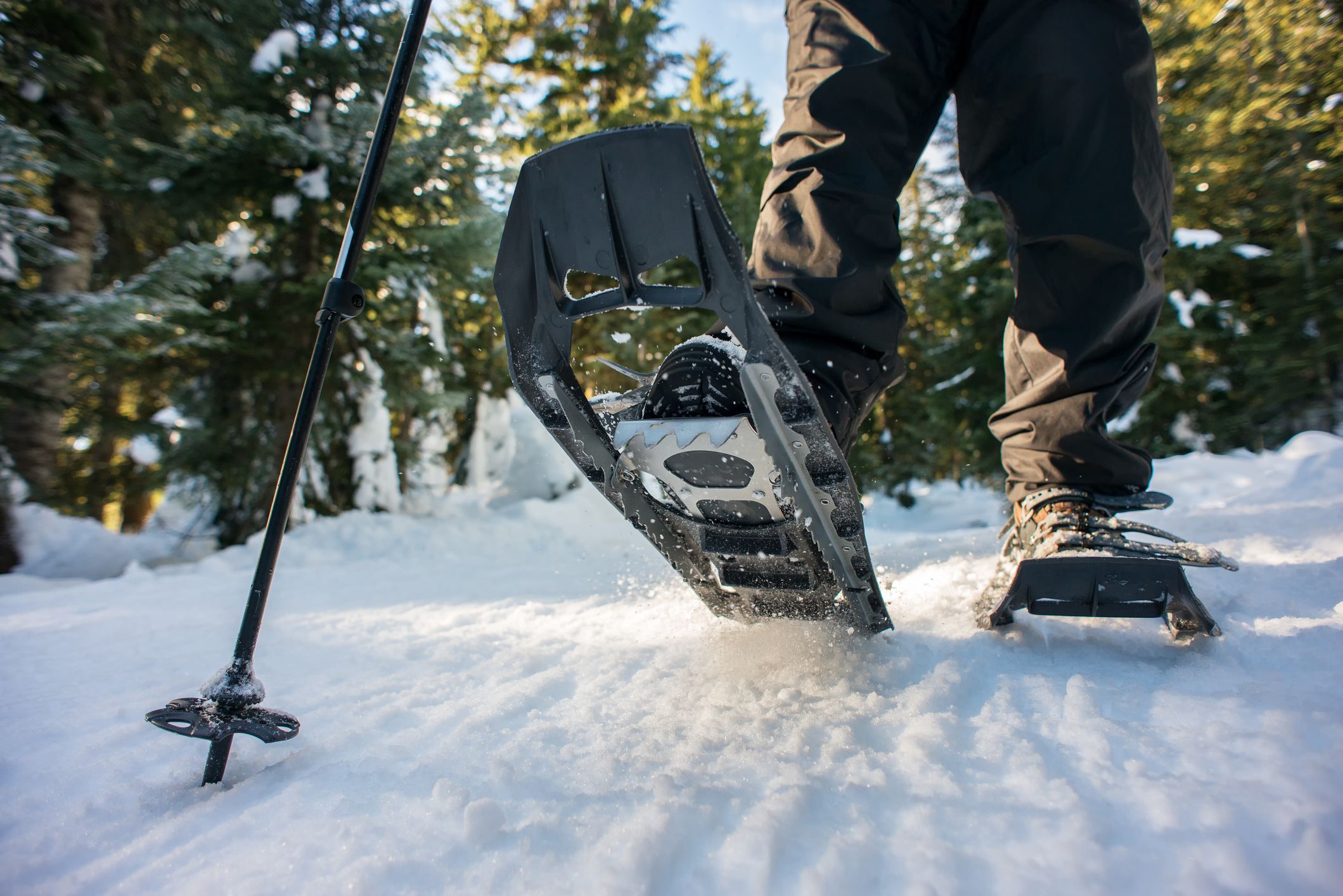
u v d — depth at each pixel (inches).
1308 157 368.2
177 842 26.5
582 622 67.0
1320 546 67.2
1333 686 32.2
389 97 37.8
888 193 43.3
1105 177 43.3
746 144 499.5
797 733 31.0
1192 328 363.3
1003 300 370.9
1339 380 362.0
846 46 43.1
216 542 254.1
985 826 22.7
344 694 45.5
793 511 37.7
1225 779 24.3
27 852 26.8
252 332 260.4
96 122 255.3
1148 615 40.4
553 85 556.1
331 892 22.0
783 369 32.5
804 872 21.0
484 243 273.3
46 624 90.1
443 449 338.6
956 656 40.9
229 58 260.5
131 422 244.5
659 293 34.2
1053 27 42.9
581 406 37.5
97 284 314.5
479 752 32.4
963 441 403.9
